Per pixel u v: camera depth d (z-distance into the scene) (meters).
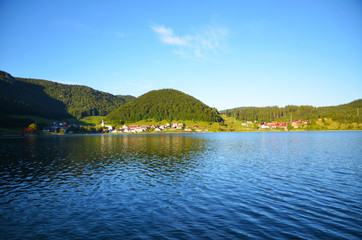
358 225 18.33
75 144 108.81
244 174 37.88
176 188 30.00
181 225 18.72
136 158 58.97
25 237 17.02
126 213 21.59
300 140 120.38
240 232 17.30
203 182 32.91
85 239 16.56
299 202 23.95
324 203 23.56
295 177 35.25
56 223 19.53
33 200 25.78
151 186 31.22
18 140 142.38
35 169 44.31
